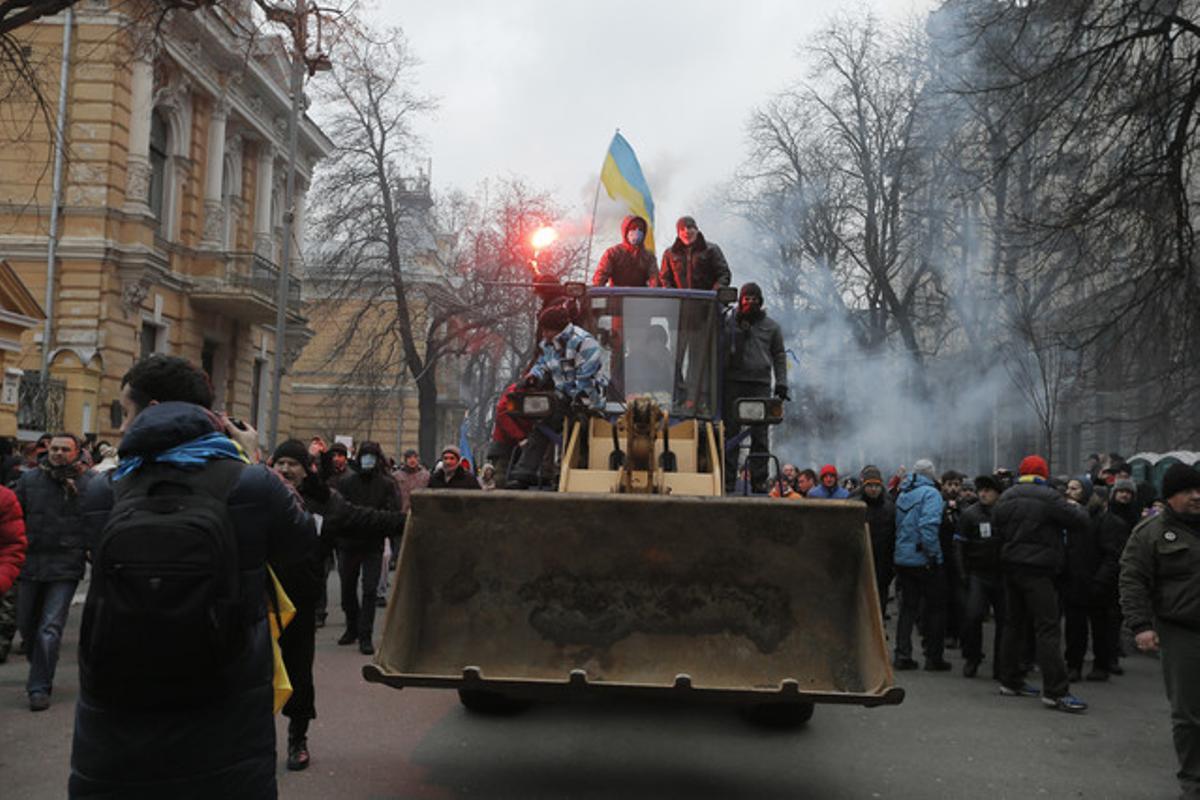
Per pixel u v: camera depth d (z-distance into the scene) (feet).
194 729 9.16
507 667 17.66
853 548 17.70
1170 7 48.93
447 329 125.70
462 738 21.38
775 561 17.87
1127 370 57.98
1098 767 20.61
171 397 10.22
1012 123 54.29
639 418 21.58
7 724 21.74
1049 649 26.50
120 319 82.74
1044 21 50.98
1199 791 17.51
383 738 21.30
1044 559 26.73
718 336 26.76
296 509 10.17
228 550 9.27
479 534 18.07
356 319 118.11
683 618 17.99
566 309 24.72
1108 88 48.80
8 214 81.15
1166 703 27.73
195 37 90.02
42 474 24.52
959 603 35.68
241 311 100.53
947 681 30.76
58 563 24.12
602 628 18.01
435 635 17.92
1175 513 18.19
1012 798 18.25
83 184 80.89
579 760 19.79
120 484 9.59
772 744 21.65
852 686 17.10
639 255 31.17
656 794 17.69
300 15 46.32
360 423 124.77
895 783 18.93
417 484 47.14
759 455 26.11
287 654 18.56
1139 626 17.93
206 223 96.94
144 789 9.07
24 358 79.15
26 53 51.42
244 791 9.46
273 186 116.78
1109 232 50.44
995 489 31.83
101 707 9.15
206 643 8.92
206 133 97.25
